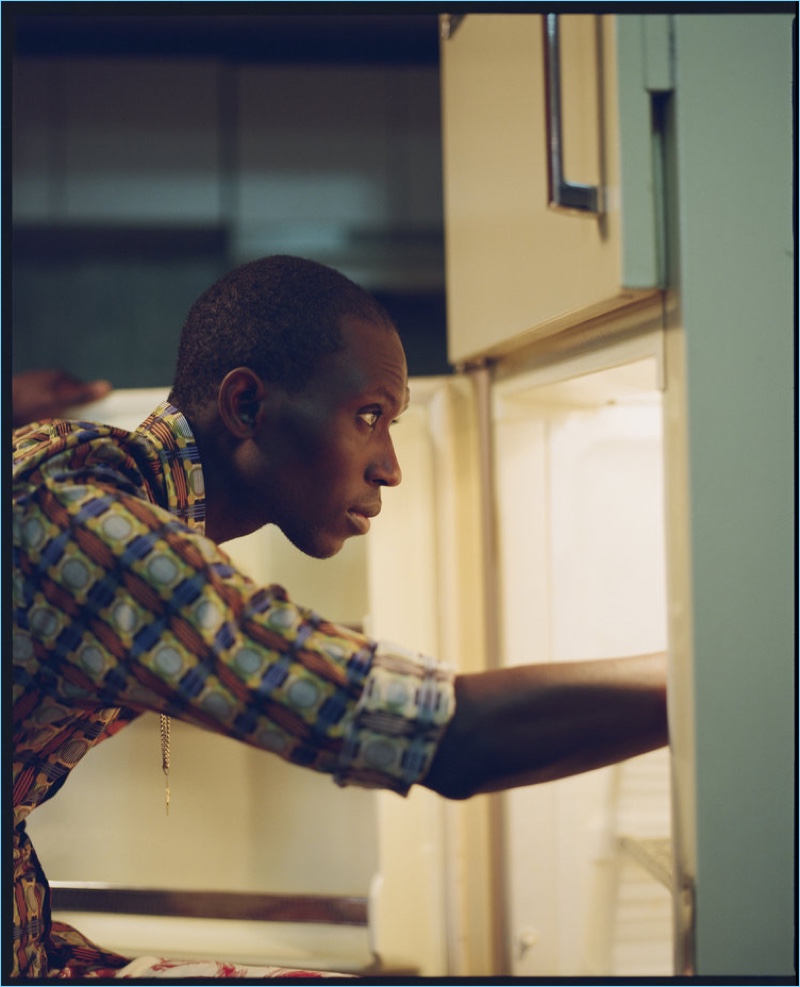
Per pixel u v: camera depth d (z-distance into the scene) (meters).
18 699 0.71
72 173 2.70
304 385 0.76
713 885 0.70
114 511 0.66
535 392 1.16
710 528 0.71
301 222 2.77
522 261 0.99
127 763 1.44
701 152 0.71
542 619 1.29
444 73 1.34
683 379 0.71
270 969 0.92
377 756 0.62
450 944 1.35
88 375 2.94
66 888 1.42
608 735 0.69
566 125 0.82
